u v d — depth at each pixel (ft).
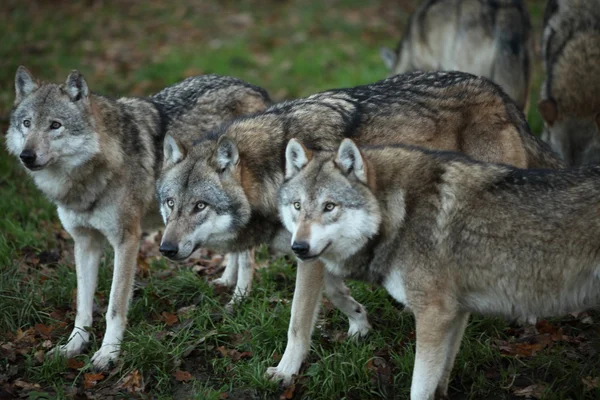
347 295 49.37
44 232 66.23
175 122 55.21
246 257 55.67
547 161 52.03
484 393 43.65
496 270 38.63
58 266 60.13
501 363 46.47
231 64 108.68
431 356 39.32
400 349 48.29
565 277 37.58
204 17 131.13
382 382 44.75
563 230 37.17
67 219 51.70
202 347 49.60
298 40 119.65
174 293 56.59
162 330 51.01
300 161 41.75
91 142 50.11
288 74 105.50
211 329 51.34
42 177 51.31
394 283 40.73
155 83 101.65
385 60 99.76
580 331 49.03
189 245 44.73
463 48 84.33
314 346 48.39
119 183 51.08
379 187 40.32
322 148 46.65
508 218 38.09
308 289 45.27
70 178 50.42
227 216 45.57
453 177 39.45
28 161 48.78
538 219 37.58
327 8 135.03
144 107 54.54
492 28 80.59
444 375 42.86
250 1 138.92
